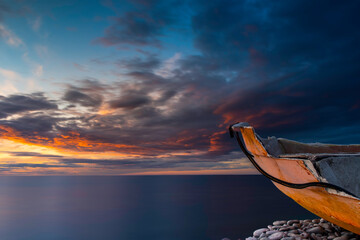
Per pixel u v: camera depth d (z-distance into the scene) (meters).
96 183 107.25
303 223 4.64
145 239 16.52
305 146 3.98
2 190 66.31
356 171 2.97
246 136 3.21
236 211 20.44
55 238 18.25
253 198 29.98
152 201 34.72
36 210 29.83
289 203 23.81
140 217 23.17
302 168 2.58
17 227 21.52
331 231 4.07
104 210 28.48
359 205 2.35
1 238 18.48
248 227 15.13
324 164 2.49
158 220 21.42
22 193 55.41
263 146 2.96
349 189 2.91
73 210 29.17
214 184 73.56
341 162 2.90
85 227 20.95
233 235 13.81
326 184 2.40
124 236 17.81
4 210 29.80
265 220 16.44
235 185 64.62
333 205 2.76
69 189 67.94
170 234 16.88
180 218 21.02
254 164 3.35
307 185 2.62
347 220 2.81
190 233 16.12
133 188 67.50
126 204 32.75
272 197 30.86
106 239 17.47
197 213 22.27
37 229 20.80
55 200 40.41
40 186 88.50
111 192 54.56
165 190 55.34
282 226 4.57
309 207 3.42
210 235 14.53
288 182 2.98
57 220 23.77
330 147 4.10
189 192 46.34
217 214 20.30
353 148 4.05
